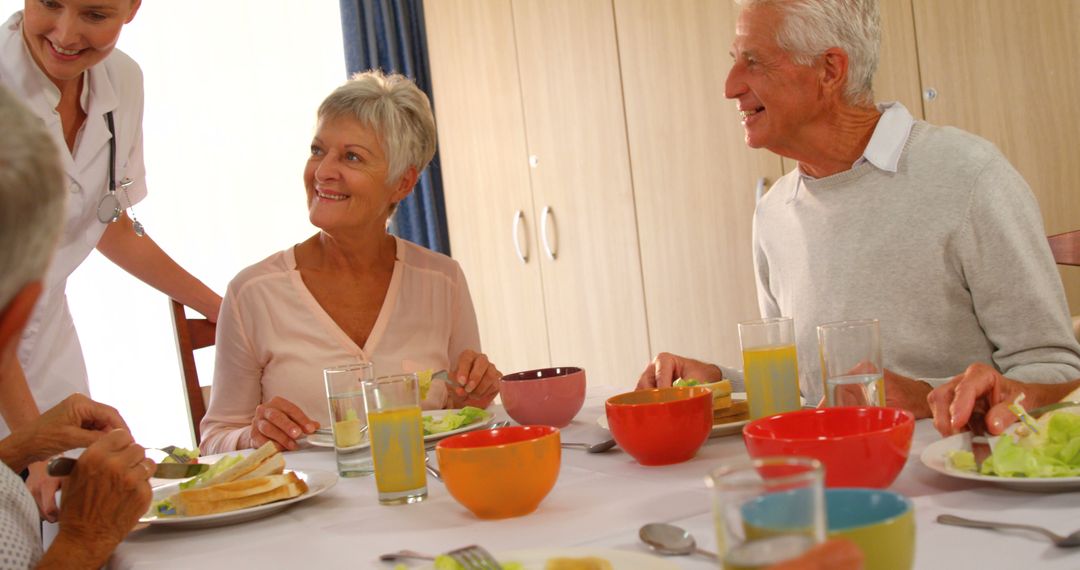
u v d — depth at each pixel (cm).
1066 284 267
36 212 59
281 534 108
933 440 120
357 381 137
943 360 161
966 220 155
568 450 140
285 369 189
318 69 458
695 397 122
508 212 430
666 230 361
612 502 106
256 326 191
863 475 92
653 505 103
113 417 133
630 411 120
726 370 176
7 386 174
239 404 193
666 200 360
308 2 457
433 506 114
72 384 219
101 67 208
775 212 182
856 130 167
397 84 195
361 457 136
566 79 394
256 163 448
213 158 442
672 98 352
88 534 101
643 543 89
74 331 224
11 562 97
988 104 276
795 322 176
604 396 187
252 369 193
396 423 116
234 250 445
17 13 201
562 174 402
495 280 445
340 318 194
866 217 164
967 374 118
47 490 131
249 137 447
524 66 412
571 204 400
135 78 220
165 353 430
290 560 97
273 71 451
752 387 129
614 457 131
